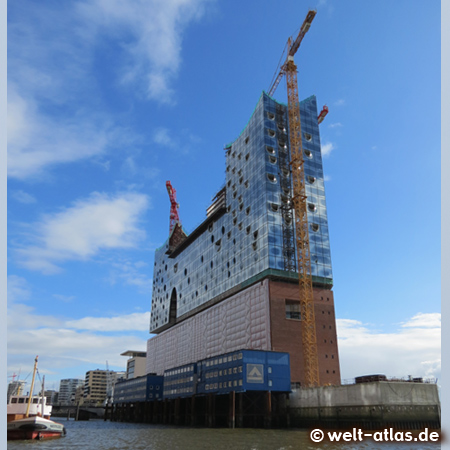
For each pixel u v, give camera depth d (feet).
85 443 176.76
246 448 147.84
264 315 325.01
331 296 343.26
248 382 245.24
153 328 619.26
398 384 193.88
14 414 205.57
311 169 392.06
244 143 419.74
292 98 389.60
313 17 380.99
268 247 339.98
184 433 223.30
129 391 476.95
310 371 303.27
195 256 500.33
